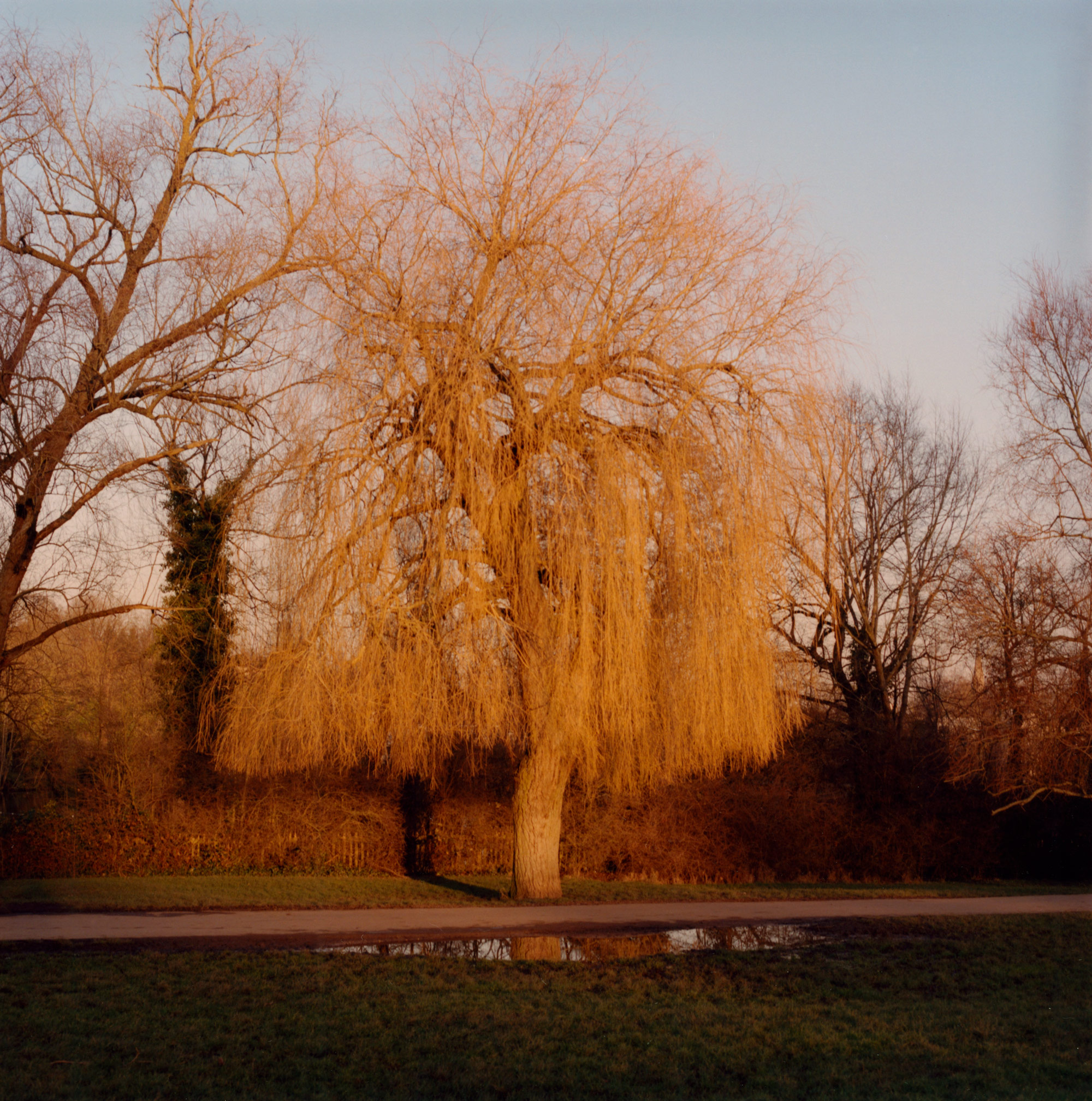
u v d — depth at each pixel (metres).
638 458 13.54
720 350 14.09
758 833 22.06
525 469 13.12
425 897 15.88
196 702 20.56
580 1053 7.73
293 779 21.03
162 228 17.44
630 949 11.93
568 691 13.27
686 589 13.52
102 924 12.73
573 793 21.52
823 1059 7.74
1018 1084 7.18
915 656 28.66
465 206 14.10
